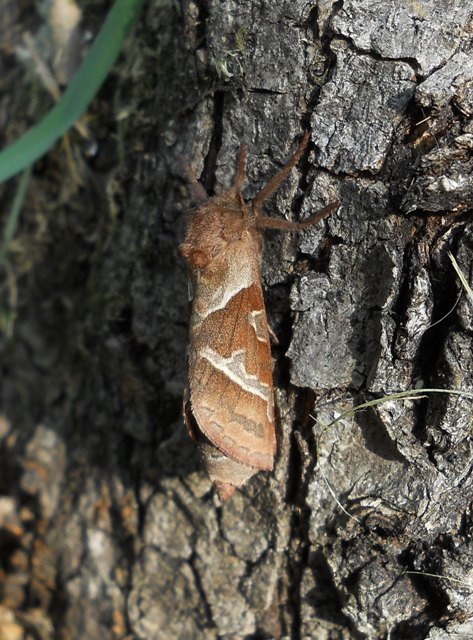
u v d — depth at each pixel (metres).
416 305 0.10
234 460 0.10
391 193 0.10
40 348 0.12
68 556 0.12
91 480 0.11
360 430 0.10
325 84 0.10
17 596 0.12
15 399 0.13
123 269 0.11
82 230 0.12
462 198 0.09
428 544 0.10
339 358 0.10
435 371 0.10
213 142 0.10
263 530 0.10
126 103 0.11
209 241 0.10
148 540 0.11
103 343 0.11
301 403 0.10
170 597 0.11
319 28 0.10
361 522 0.10
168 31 0.10
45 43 0.12
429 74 0.10
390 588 0.10
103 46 0.11
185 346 0.11
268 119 0.10
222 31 0.10
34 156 0.11
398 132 0.10
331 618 0.10
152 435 0.11
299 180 0.10
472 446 0.10
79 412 0.12
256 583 0.10
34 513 0.12
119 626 0.11
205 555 0.11
